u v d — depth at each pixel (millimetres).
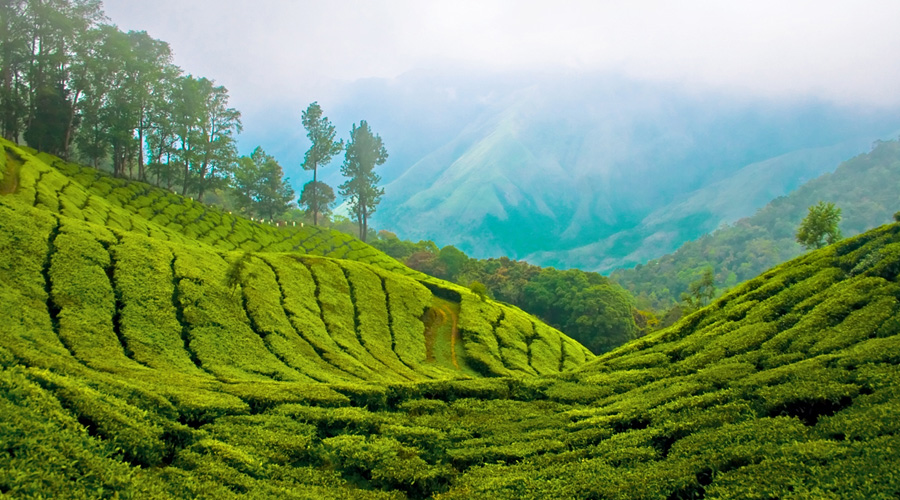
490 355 53562
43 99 83812
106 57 87000
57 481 13836
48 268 34094
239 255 54000
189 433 20609
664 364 33625
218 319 38438
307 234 105438
